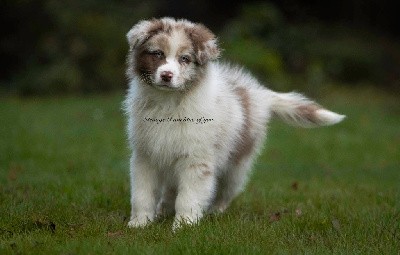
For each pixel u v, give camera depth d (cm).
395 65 3456
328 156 1692
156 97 854
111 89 2986
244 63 2802
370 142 1897
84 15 3017
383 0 3769
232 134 918
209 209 998
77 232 800
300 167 1534
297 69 3206
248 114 977
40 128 1914
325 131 2064
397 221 899
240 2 3541
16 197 992
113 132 1878
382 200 1077
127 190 1094
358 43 3584
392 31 3819
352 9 3772
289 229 841
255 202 1063
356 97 2994
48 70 2930
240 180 1007
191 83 845
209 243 734
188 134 853
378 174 1478
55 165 1382
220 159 912
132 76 880
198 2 3450
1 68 3072
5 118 2108
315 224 866
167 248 718
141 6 3153
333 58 3325
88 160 1447
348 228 852
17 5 2984
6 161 1430
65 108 2398
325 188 1224
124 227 841
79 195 1023
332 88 3148
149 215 889
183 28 852
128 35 876
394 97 3081
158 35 841
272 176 1398
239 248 721
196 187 866
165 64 827
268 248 743
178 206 870
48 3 3006
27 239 747
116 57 3009
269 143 1830
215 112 871
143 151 885
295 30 3294
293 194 1131
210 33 867
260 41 3094
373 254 741
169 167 887
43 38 3006
